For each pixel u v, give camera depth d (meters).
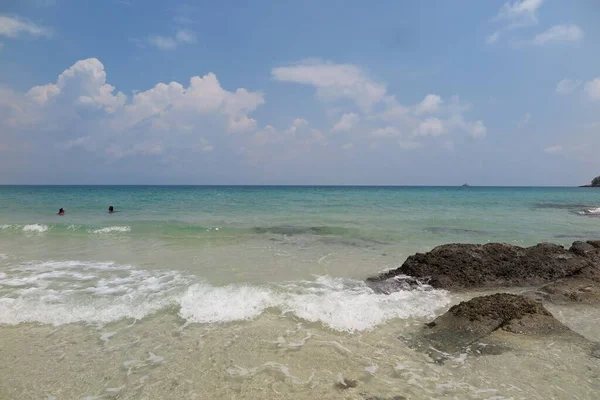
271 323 6.86
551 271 9.95
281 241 15.55
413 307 7.80
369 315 7.23
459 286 9.30
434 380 4.96
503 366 5.28
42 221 20.92
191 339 6.16
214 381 4.92
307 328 6.66
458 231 18.31
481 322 6.34
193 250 13.66
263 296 8.05
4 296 8.22
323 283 9.58
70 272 10.42
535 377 5.00
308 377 5.02
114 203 36.41
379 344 6.07
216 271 10.66
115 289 8.84
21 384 4.85
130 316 7.12
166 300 7.91
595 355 5.55
